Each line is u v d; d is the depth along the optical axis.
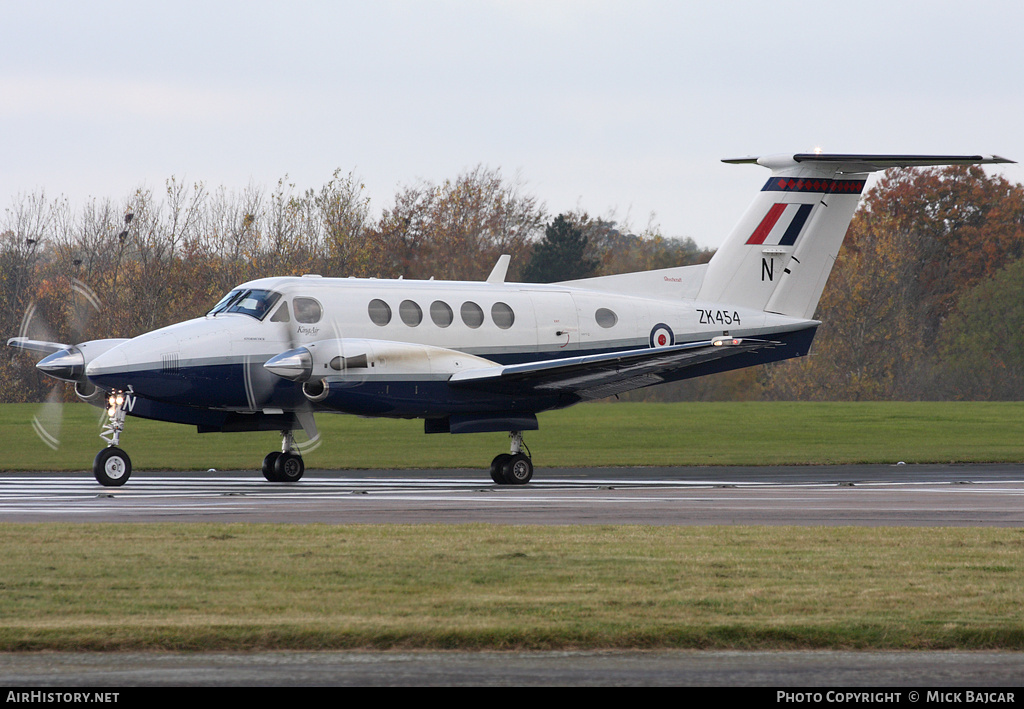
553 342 73.44
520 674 22.98
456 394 67.06
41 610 27.52
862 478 71.38
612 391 73.56
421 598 28.92
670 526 42.50
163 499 54.75
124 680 22.39
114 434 63.84
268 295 67.12
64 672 22.89
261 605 28.08
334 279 69.62
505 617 26.86
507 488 63.31
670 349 65.06
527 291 74.25
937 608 28.05
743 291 79.75
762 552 36.03
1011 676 23.11
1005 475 74.00
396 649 24.69
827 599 29.00
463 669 23.27
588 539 38.66
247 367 65.44
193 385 64.44
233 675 22.77
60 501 53.47
